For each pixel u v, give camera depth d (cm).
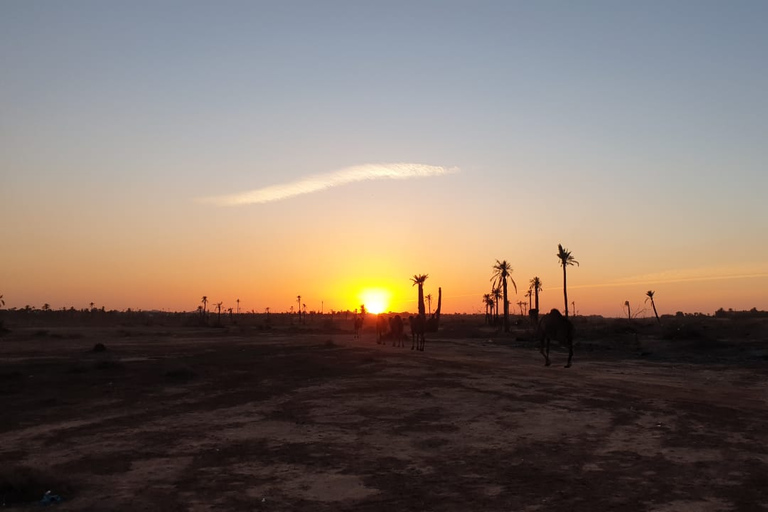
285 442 1236
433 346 4794
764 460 1052
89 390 2002
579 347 4581
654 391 1925
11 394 1923
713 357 3509
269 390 1984
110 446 1212
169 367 2675
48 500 859
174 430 1362
